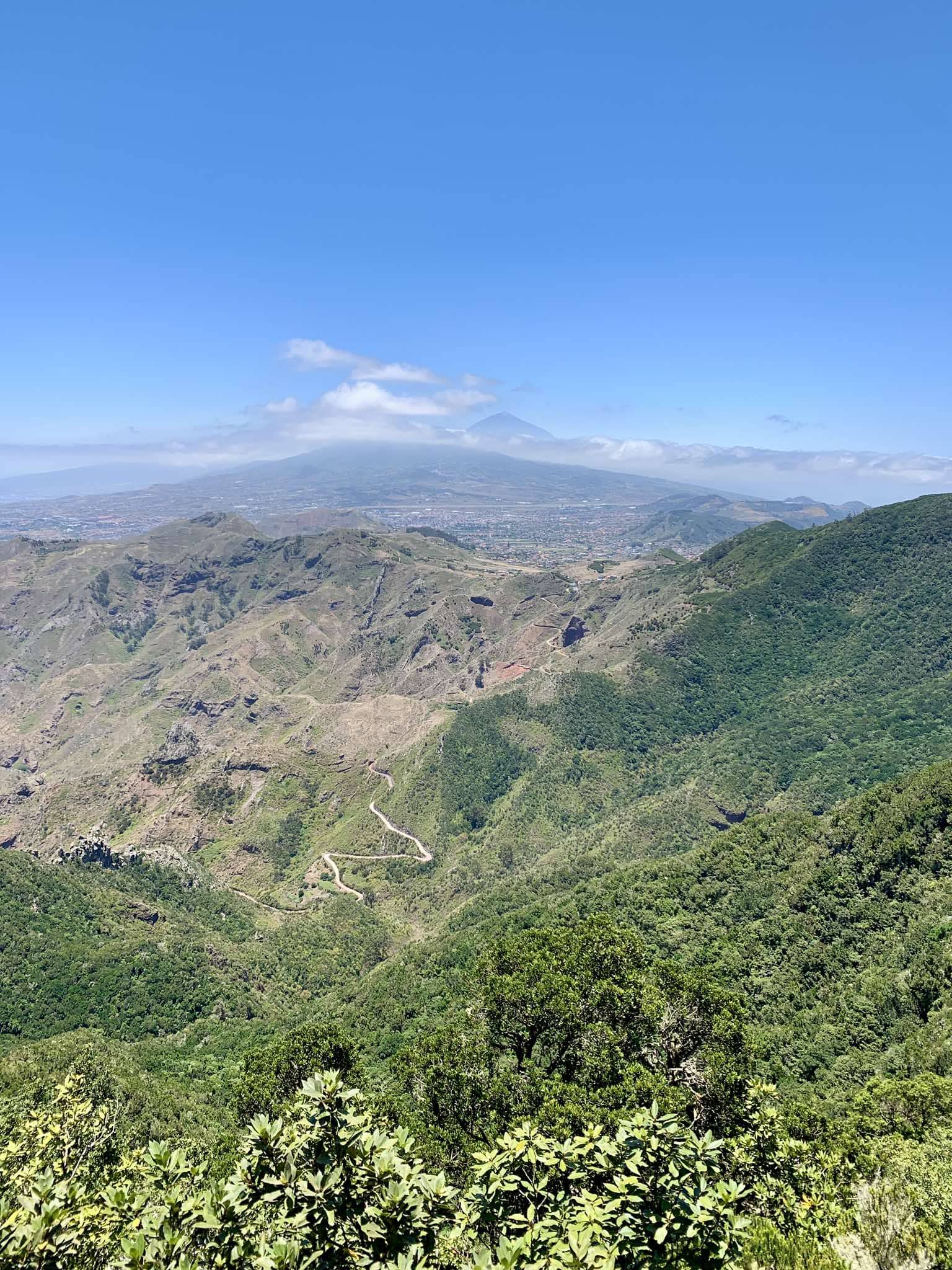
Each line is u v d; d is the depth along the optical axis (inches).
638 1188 459.5
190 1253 425.1
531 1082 1192.2
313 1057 1670.8
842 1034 2138.3
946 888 2492.6
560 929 1689.2
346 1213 430.6
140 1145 1574.8
